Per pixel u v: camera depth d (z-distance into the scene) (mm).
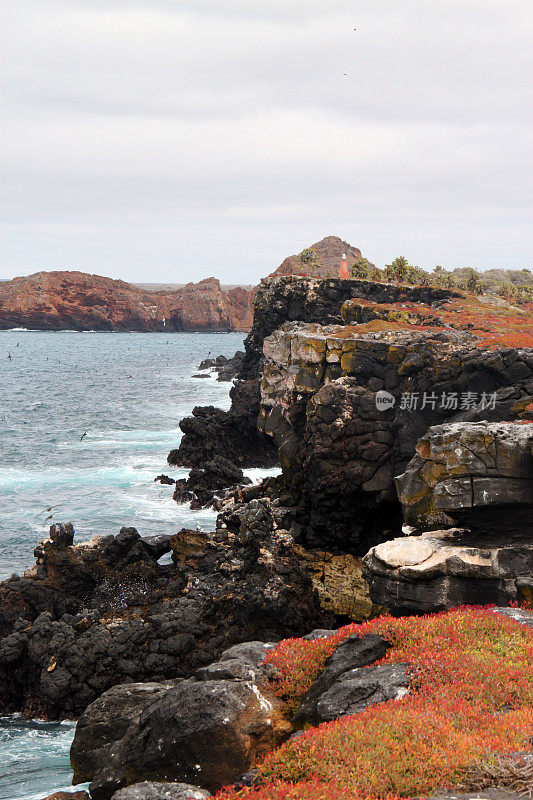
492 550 33406
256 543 48156
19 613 47156
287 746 18812
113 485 86562
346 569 53812
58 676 40938
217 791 20328
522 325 96688
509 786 15148
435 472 37219
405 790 15562
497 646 22469
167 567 52594
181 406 157000
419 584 33594
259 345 134625
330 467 55969
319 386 65562
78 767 28484
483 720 18297
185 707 22172
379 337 68250
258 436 98250
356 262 168000
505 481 35094
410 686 20734
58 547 50000
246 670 23938
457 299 123375
